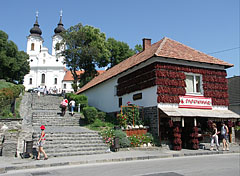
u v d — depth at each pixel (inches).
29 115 817.5
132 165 367.9
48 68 2733.8
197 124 655.1
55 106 1046.4
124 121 609.0
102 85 1014.4
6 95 699.4
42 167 374.6
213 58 724.7
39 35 2942.9
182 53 675.4
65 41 1684.3
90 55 1620.3
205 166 349.1
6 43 1920.5
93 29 1736.0
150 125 626.5
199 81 686.5
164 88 613.3
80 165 386.0
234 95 998.4
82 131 623.2
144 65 674.8
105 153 503.2
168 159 440.1
